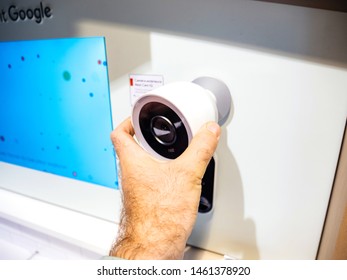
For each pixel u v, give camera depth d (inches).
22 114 22.0
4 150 24.8
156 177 11.3
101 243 20.0
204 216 17.7
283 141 14.1
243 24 12.9
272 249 16.6
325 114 12.8
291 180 14.6
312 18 11.7
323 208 14.4
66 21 16.6
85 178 21.3
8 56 20.1
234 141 15.1
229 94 14.2
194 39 14.0
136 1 14.5
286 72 12.9
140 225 11.5
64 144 21.0
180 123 10.9
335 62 12.0
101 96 17.8
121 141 12.5
